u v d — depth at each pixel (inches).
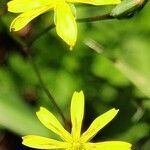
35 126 3.4
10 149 3.8
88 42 3.4
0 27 3.7
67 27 2.6
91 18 2.9
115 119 3.8
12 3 2.6
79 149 2.7
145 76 3.8
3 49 3.8
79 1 2.6
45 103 3.8
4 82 3.8
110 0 2.6
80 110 2.7
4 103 3.4
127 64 3.8
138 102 3.6
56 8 2.6
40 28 3.8
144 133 3.8
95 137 3.8
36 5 2.6
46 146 2.6
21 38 3.5
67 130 3.0
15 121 3.4
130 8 2.7
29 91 3.8
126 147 2.6
